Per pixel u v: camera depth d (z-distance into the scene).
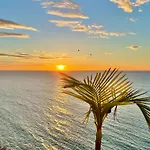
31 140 33.22
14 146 31.30
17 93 79.75
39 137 34.12
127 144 28.78
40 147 30.97
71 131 35.59
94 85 3.04
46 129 37.34
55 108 52.44
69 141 32.03
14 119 43.78
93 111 3.25
